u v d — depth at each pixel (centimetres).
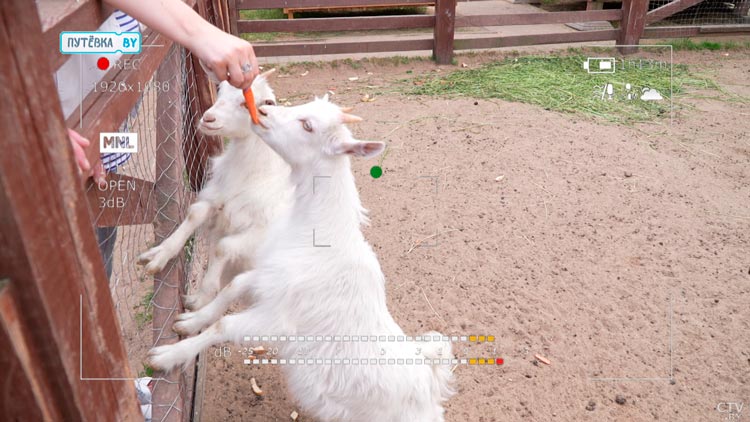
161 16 204
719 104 784
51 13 175
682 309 415
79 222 129
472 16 932
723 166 618
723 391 354
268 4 880
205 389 339
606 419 335
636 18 969
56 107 119
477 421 330
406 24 915
